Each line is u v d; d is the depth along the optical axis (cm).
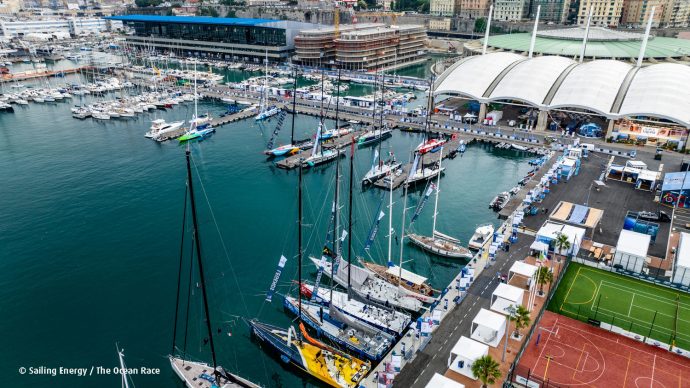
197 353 8275
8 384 7569
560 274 9769
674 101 16650
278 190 14600
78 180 15112
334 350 7975
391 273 10075
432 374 7431
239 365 8062
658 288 9506
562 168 14688
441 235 11806
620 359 7694
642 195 13488
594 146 17238
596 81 18488
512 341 8012
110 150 17850
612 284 9625
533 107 19288
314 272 10519
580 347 7944
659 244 10981
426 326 7762
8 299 9550
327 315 8856
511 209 12875
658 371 7450
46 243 11506
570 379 7256
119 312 9206
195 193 14262
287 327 8844
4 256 10962
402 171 15750
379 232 12212
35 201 13662
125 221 12600
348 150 17675
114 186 14700
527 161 16838
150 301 9525
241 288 9981
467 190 14588
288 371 7975
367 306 9044
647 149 16962
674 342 7988
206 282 10125
